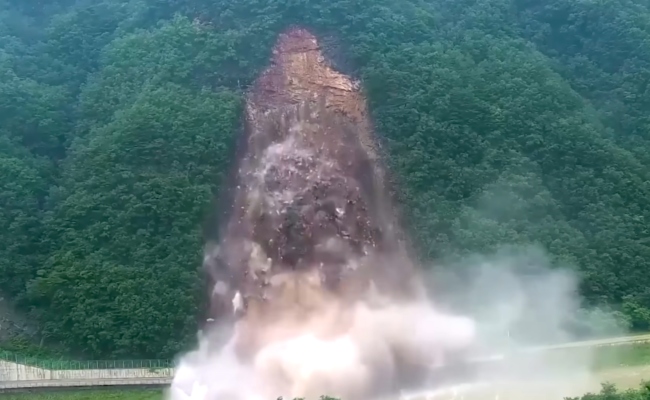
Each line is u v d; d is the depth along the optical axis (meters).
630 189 113.06
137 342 95.00
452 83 119.75
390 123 115.44
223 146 112.62
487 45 129.50
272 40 126.25
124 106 120.44
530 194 110.06
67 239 104.88
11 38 137.75
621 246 107.06
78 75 131.88
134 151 110.44
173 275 100.56
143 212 105.44
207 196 107.50
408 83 119.00
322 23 127.50
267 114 119.50
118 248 103.00
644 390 71.69
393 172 111.69
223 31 127.31
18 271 102.88
